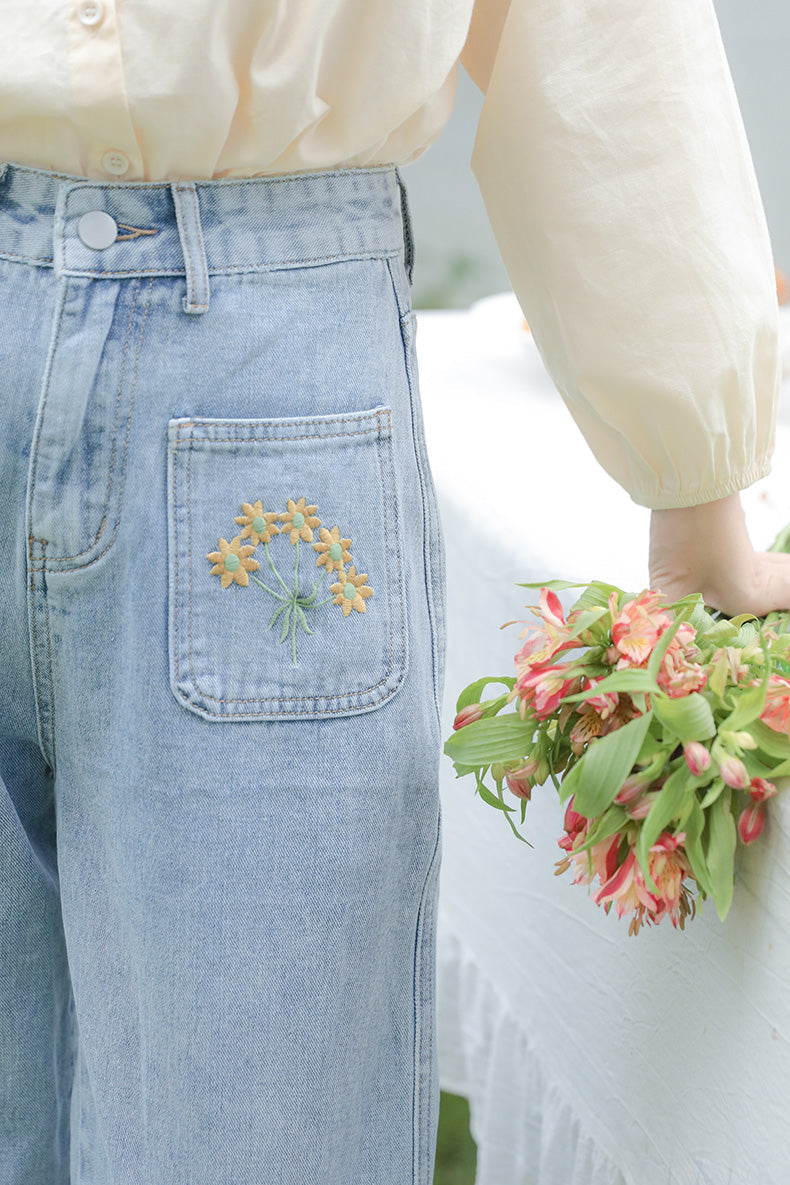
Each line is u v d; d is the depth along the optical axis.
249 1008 1.13
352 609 1.12
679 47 1.12
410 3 1.08
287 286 1.11
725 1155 1.20
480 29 1.18
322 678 1.12
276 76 1.07
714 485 1.18
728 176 1.14
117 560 1.11
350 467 1.12
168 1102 1.15
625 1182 1.35
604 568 1.38
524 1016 1.54
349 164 1.14
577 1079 1.42
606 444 1.22
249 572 1.11
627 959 1.32
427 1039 1.22
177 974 1.14
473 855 1.63
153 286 1.09
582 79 1.13
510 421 1.82
